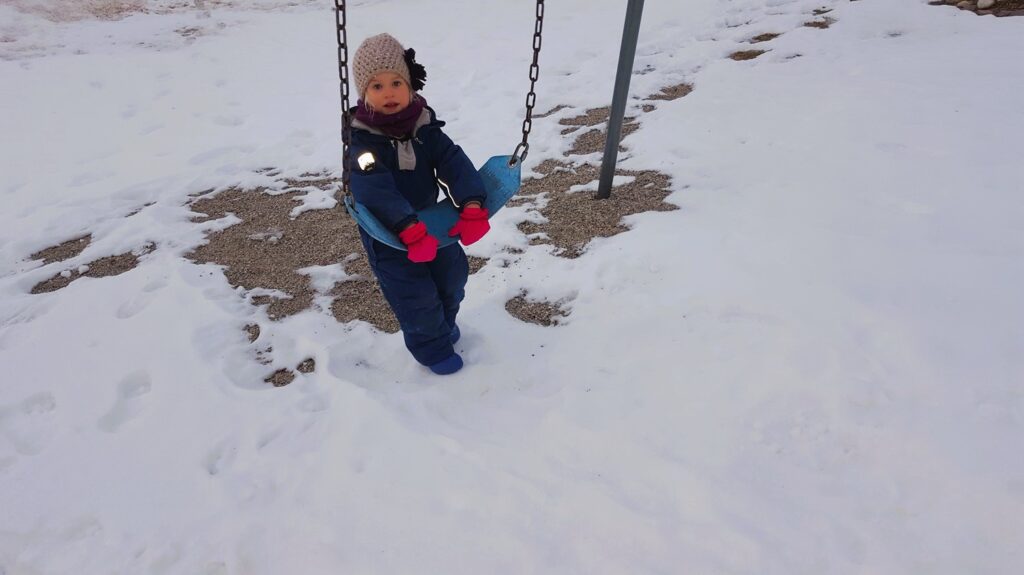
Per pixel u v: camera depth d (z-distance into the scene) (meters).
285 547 2.12
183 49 8.43
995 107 4.22
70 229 4.48
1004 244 2.98
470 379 2.77
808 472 2.16
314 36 8.66
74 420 2.77
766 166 4.04
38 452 2.63
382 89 2.23
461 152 2.46
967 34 5.50
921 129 4.11
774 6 7.17
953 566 1.82
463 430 2.50
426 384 2.79
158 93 7.02
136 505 2.34
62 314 3.48
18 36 8.95
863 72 5.14
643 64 6.41
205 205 4.75
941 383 2.34
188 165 5.38
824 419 2.32
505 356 2.88
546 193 4.29
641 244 3.43
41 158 5.68
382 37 2.25
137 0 10.72
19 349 3.24
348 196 2.23
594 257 3.43
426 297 2.56
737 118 4.77
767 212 3.52
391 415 2.56
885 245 3.09
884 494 2.05
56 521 2.32
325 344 3.07
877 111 4.44
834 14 6.51
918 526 1.93
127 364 3.06
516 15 8.79
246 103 6.66
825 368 2.48
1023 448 2.08
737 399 2.45
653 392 2.55
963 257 2.93
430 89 6.57
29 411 2.88
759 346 2.64
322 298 3.50
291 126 6.05
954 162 3.70
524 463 2.31
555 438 2.41
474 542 2.06
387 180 2.28
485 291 3.34
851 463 2.16
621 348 2.80
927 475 2.07
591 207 3.99
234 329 3.26
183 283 3.63
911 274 2.87
